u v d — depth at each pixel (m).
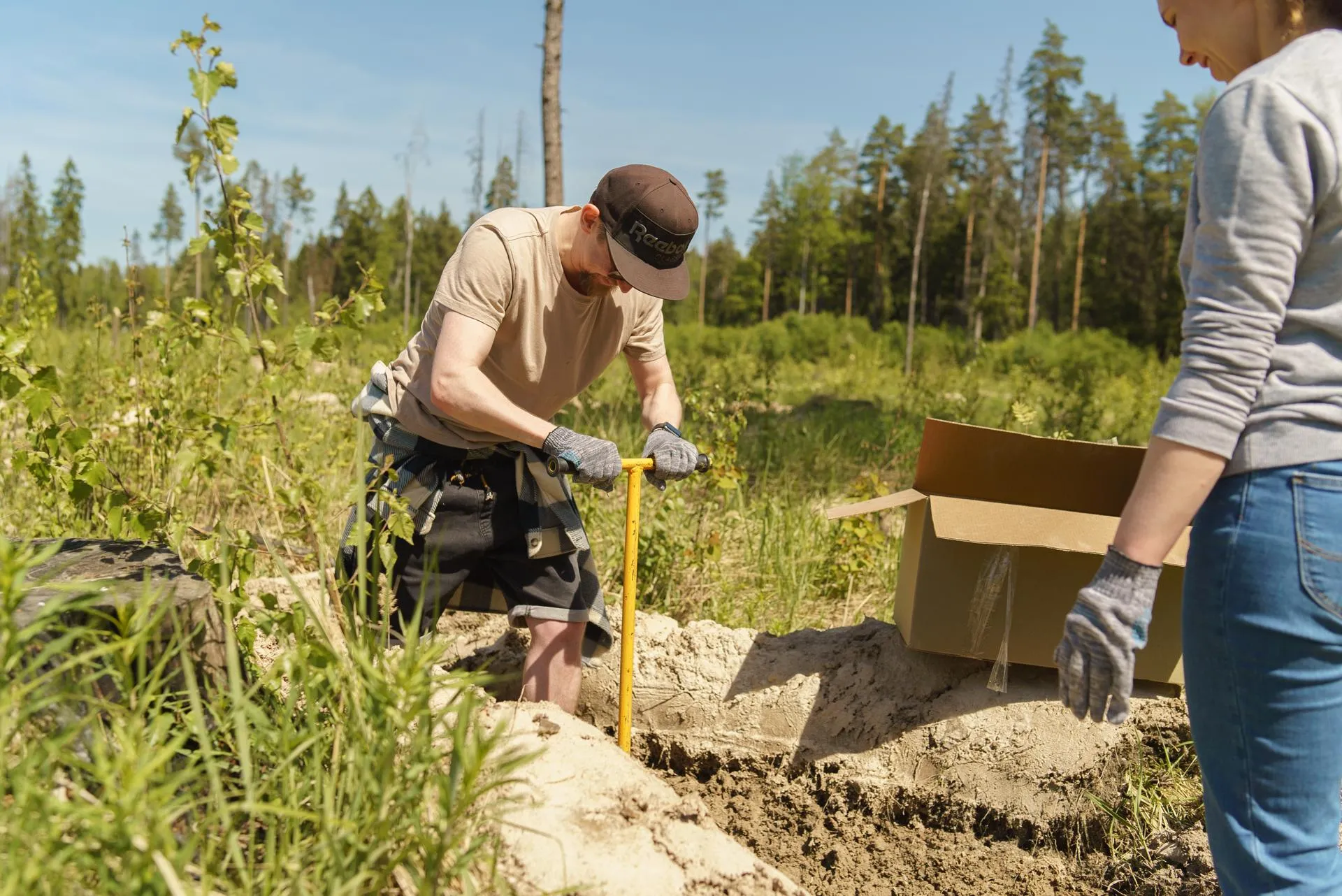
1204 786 1.94
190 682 1.88
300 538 3.23
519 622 3.00
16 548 1.81
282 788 2.00
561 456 2.57
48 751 1.65
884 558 5.21
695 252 80.06
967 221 59.78
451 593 2.91
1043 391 16.52
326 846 1.72
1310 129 1.63
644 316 3.02
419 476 2.80
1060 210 63.47
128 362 5.05
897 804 3.14
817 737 3.28
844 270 67.75
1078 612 1.85
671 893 2.06
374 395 2.85
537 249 2.66
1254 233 1.67
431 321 2.76
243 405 4.25
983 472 2.81
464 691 1.91
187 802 1.76
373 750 1.87
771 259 70.38
